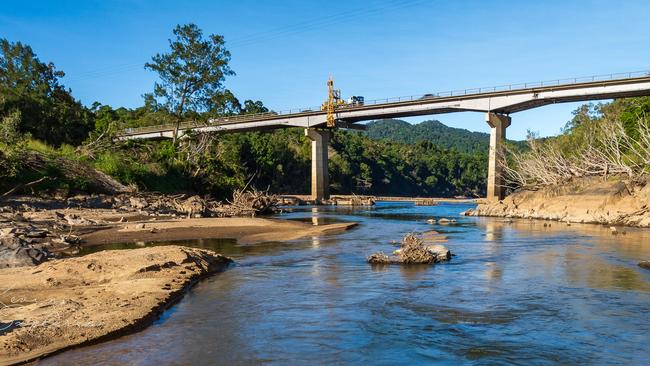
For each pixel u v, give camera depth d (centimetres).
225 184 6247
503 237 3169
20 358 917
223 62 7356
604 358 971
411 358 967
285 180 13700
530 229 3819
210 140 7238
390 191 17425
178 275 1612
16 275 1545
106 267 1628
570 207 4925
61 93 9650
